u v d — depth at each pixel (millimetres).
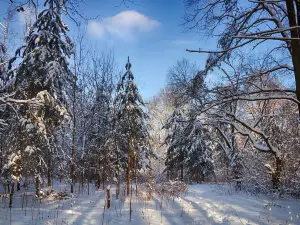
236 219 7969
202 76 8680
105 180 18172
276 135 13094
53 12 13539
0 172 11703
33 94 12938
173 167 23641
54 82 13797
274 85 11508
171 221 8141
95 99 17719
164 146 33688
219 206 10008
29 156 11438
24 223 7105
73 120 15273
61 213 8711
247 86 10188
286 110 12891
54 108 13117
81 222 7590
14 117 11922
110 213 9117
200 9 6414
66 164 16969
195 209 9922
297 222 7332
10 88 12727
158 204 11016
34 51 12859
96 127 17250
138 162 16984
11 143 11484
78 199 12492
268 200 10820
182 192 13922
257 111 14703
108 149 15680
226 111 12297
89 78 17828
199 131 15688
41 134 11969
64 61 14227
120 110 14367
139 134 15523
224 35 7430
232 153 15258
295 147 11945
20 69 12688
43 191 12719
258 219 7816
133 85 14656
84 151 17797
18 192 14117
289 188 10953
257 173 13219
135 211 9539
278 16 8641
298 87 6156
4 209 9289
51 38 13461
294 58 6156
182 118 21922
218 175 24359
